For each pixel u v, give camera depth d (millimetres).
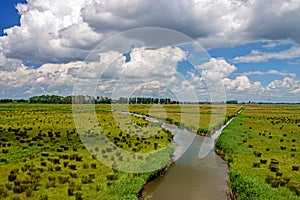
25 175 24438
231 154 35875
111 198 19656
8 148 35312
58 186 22203
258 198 19219
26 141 40031
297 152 36531
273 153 35875
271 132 55344
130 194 20859
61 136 45375
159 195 23438
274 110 145125
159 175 28906
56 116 77625
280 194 20609
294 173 26797
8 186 21438
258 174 26203
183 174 29422
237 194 21875
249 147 39406
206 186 25953
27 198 19594
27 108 113625
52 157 31406
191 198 23062
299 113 119875
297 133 54375
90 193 20641
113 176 24422
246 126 65000
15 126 56812
